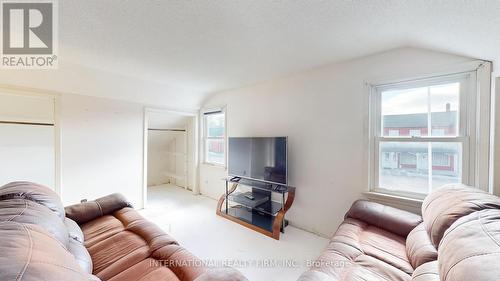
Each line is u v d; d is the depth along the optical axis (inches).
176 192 183.0
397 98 83.6
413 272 46.0
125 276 45.7
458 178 72.2
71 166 113.3
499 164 56.1
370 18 56.9
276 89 118.9
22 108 101.7
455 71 69.1
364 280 45.8
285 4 51.5
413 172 80.9
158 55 86.5
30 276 21.2
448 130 73.5
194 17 58.0
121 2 51.1
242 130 138.3
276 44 75.7
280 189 104.0
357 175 89.8
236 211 127.0
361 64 88.2
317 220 101.9
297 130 109.6
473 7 42.2
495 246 30.3
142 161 140.3
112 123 127.2
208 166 167.6
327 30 64.7
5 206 44.1
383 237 63.9
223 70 105.3
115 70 105.7
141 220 72.9
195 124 172.4
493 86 62.1
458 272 29.7
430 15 50.7
